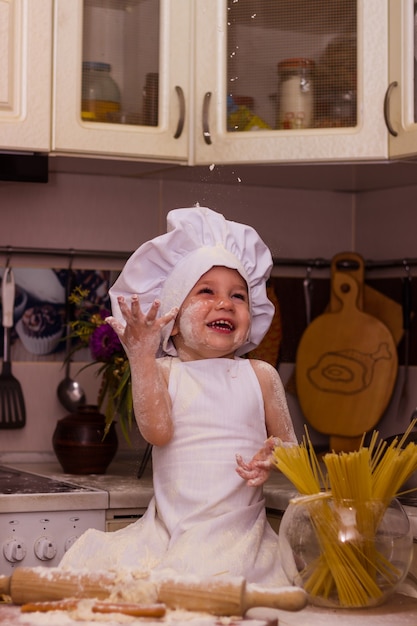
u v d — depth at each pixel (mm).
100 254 2299
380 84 1895
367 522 1277
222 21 1981
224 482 1457
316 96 1951
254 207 2414
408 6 1852
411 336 2273
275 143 1942
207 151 1990
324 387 2322
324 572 1273
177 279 1541
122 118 1983
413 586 1442
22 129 1890
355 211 2504
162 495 1485
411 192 2326
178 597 1156
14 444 2254
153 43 2006
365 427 2264
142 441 2246
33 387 2268
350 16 1925
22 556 1737
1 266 2242
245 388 1518
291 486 1837
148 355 1430
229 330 1527
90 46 1962
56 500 1773
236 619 1129
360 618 1231
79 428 2037
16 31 1896
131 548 1421
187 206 2385
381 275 2371
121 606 1135
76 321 2203
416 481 1633
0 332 2244
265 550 1429
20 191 2266
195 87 2000
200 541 1386
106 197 2326
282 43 1968
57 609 1157
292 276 2430
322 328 2352
